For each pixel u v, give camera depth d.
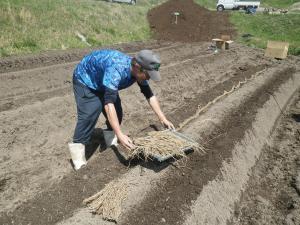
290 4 39.69
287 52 16.06
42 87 9.05
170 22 22.34
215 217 4.55
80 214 3.98
